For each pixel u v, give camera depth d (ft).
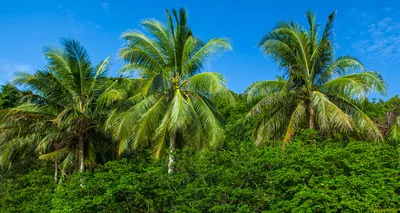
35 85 54.65
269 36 55.62
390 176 30.99
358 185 28.99
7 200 54.80
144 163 53.26
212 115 50.83
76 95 57.93
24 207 50.65
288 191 32.27
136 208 37.14
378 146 38.99
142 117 49.80
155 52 53.83
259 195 32.99
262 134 55.26
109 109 58.03
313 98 52.08
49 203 44.68
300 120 54.03
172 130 47.19
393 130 58.39
